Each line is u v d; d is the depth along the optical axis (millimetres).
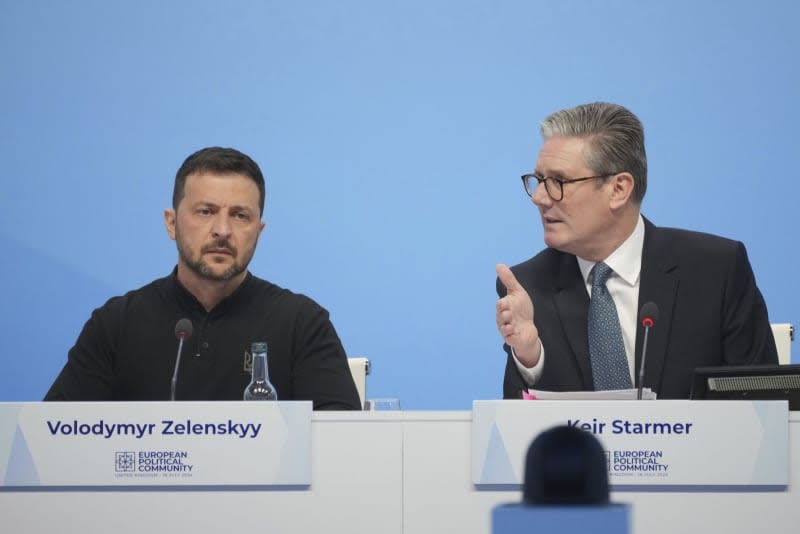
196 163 8062
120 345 8117
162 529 5902
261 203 8211
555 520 5375
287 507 5918
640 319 8039
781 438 5848
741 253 8328
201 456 5918
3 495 5914
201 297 8180
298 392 8047
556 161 8148
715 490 5855
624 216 8195
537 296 8375
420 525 5895
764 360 8172
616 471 5863
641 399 6414
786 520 5832
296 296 8391
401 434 5941
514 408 5875
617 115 8234
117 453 5918
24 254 14133
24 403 5930
